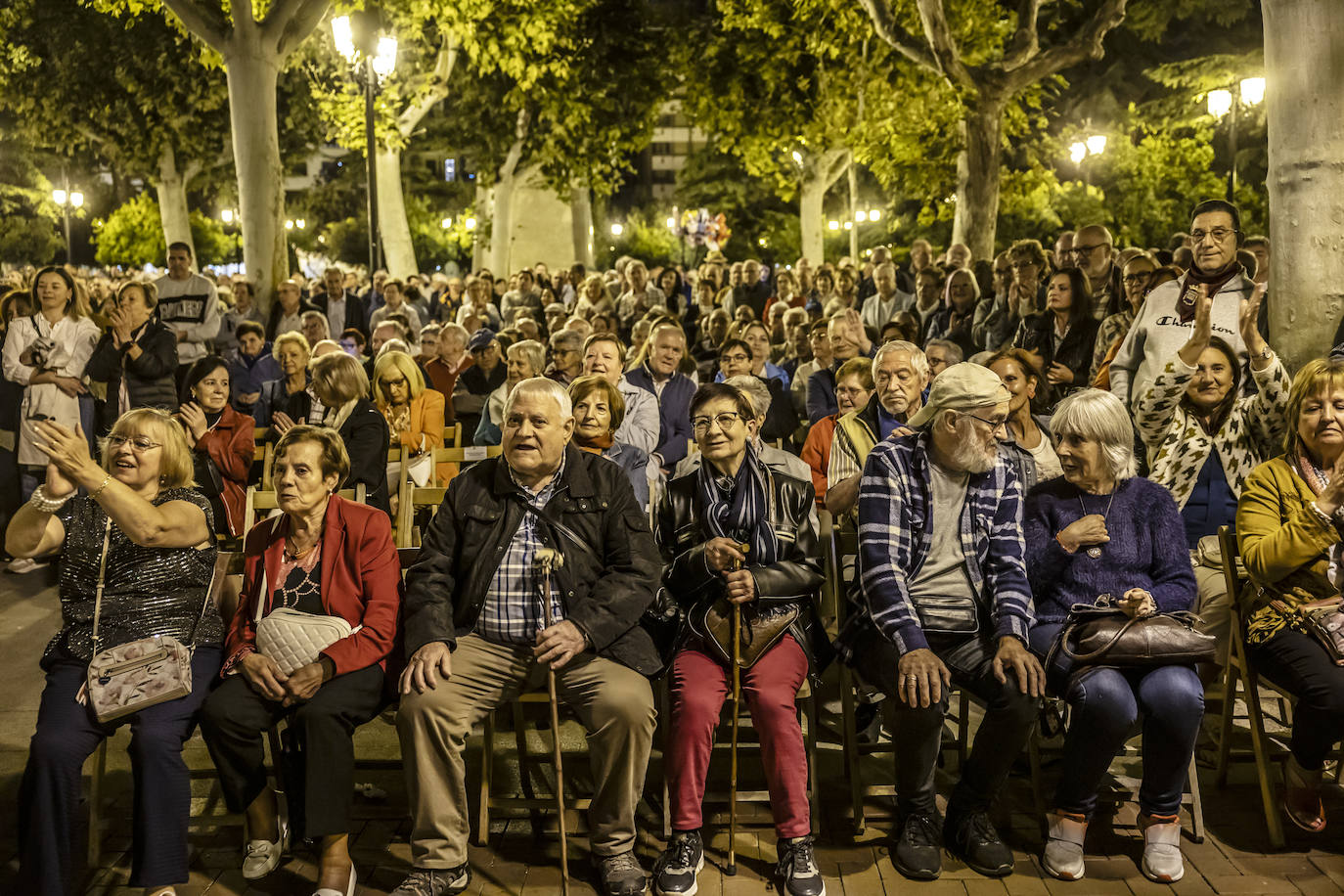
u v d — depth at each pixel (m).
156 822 3.73
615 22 25.83
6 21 25.80
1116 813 4.38
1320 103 5.74
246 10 13.63
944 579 4.18
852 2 21.41
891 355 5.20
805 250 32.47
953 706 5.44
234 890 3.92
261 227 14.12
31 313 8.02
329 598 4.11
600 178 26.62
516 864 4.09
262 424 7.56
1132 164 31.36
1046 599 4.29
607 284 16.89
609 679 3.96
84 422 8.02
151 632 4.01
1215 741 4.93
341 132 23.94
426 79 24.50
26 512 3.89
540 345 7.29
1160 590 4.13
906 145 22.84
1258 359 4.75
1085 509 4.26
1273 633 4.16
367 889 3.92
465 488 4.26
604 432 5.47
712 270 19.08
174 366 8.22
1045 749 4.82
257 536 4.22
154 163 31.27
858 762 4.40
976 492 4.20
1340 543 4.18
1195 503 4.97
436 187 58.91
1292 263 5.89
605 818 3.96
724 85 27.39
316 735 3.80
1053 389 7.18
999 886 3.90
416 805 3.86
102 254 48.28
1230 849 4.10
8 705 5.43
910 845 4.02
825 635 4.38
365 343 13.45
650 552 4.25
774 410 7.72
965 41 21.28
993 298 10.70
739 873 4.01
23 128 32.91
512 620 4.11
